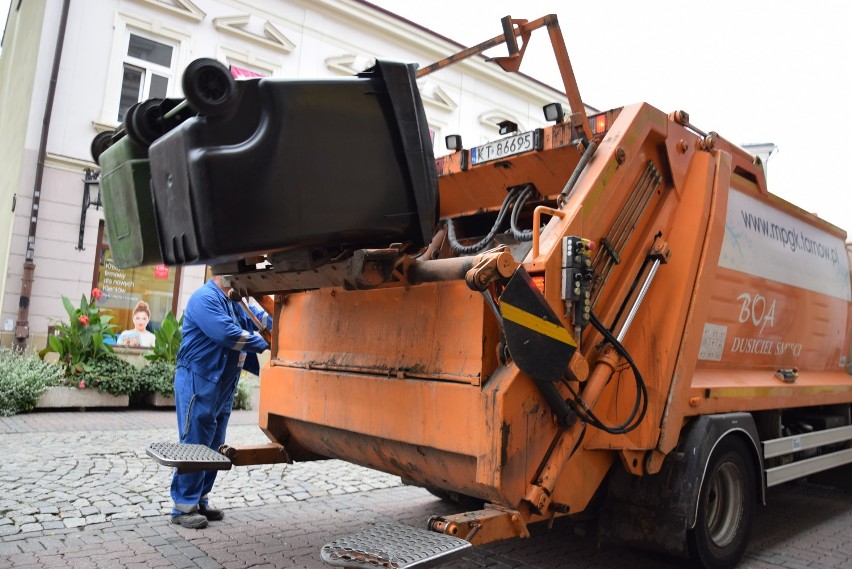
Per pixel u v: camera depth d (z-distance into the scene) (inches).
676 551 141.0
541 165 154.6
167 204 103.0
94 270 479.2
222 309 171.6
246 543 158.6
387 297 136.6
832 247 243.1
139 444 272.1
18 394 336.2
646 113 141.3
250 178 98.0
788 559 174.2
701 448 144.4
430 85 663.8
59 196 465.7
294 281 138.7
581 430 120.7
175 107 112.2
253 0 557.6
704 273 148.7
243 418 376.5
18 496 184.4
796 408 221.1
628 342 137.9
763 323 188.5
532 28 138.0
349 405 141.3
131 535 159.3
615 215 134.2
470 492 122.0
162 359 411.5
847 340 251.4
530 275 116.2
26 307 448.1
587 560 162.2
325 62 597.6
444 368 120.9
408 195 115.8
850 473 262.8
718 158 157.4
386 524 108.8
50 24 466.3
